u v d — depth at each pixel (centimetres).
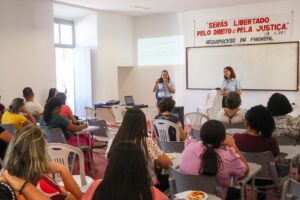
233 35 819
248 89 809
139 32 959
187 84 895
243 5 798
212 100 803
